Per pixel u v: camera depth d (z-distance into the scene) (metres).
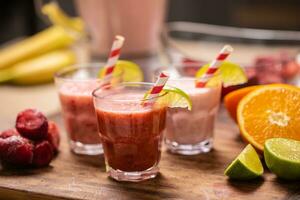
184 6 1.68
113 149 0.67
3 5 1.57
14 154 0.70
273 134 0.72
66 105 0.77
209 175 0.68
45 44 1.27
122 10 1.06
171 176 0.68
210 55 1.11
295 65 1.02
